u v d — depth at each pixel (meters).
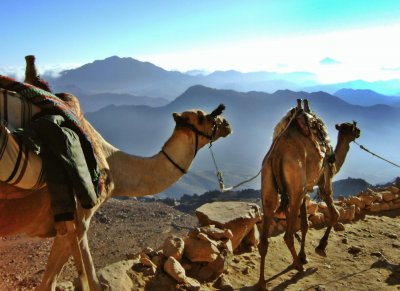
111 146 5.23
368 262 7.66
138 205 28.05
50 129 3.68
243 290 6.36
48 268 4.59
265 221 6.49
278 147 6.62
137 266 5.84
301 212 7.30
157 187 5.45
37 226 3.96
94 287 4.09
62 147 3.71
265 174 6.63
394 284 6.77
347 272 7.18
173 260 5.96
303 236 7.33
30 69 4.53
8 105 3.63
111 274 5.42
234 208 8.16
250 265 7.24
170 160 5.63
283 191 6.50
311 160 6.86
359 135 9.13
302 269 7.00
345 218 10.43
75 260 3.89
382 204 11.59
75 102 4.63
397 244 8.65
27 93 3.79
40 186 3.69
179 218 24.56
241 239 7.75
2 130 3.36
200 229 7.17
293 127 6.93
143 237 19.09
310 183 7.06
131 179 5.22
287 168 6.41
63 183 3.74
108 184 4.68
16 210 3.64
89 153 4.09
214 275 6.59
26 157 3.49
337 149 9.08
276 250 8.06
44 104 3.82
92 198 3.98
